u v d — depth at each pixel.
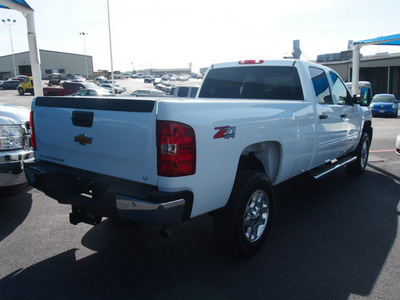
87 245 3.84
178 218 2.70
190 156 2.69
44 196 5.52
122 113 2.79
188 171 2.69
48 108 3.41
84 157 3.14
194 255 3.64
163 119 2.59
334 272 3.31
